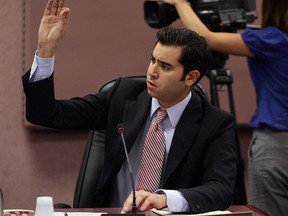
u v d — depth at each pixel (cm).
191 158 637
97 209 582
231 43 838
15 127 1052
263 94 843
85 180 700
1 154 1050
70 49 1048
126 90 691
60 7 611
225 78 906
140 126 652
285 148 824
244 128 1098
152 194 545
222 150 635
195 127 646
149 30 1068
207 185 593
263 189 838
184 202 554
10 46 1046
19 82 1050
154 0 888
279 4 830
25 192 1056
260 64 843
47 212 474
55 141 1063
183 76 632
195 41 635
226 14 887
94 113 681
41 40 607
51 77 617
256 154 843
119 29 1061
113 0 1059
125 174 649
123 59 1062
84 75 1052
